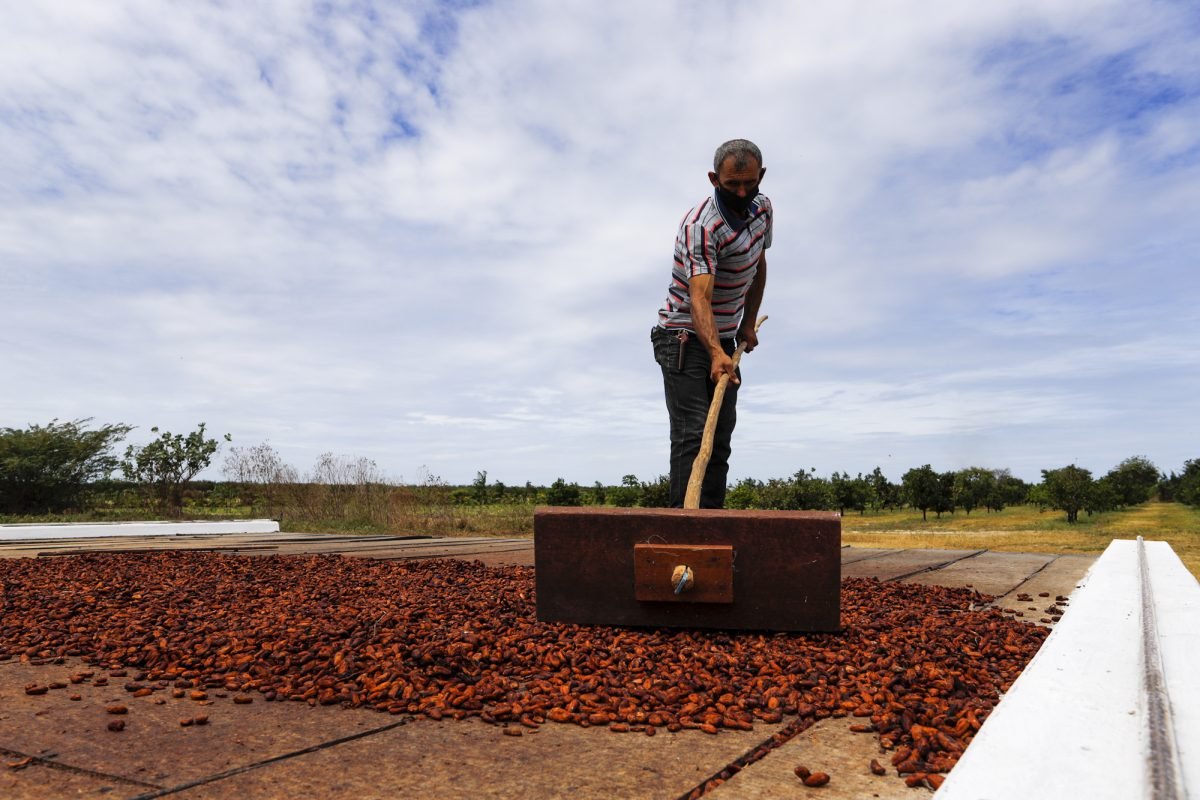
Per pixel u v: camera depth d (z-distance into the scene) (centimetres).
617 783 162
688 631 297
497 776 165
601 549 302
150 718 206
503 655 260
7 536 923
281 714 211
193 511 1611
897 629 309
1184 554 1143
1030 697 157
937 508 3080
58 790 155
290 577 482
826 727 201
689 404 394
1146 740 125
